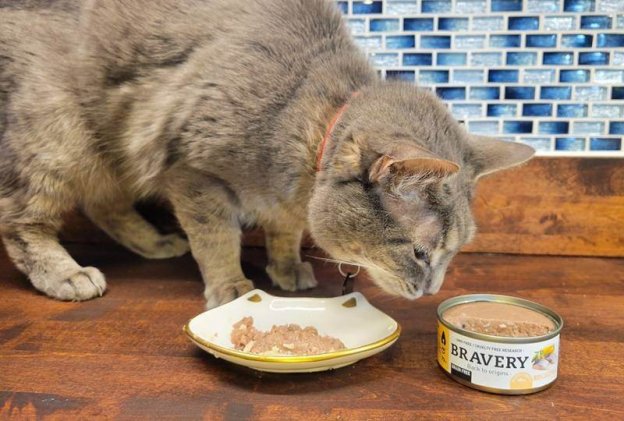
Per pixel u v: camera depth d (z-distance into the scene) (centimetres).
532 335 43
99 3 56
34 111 56
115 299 57
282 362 42
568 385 43
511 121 67
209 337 47
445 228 48
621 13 63
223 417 40
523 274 63
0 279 62
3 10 58
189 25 54
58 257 59
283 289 60
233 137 51
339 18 57
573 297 57
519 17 64
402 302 56
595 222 66
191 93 53
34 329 50
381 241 47
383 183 45
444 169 42
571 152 66
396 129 46
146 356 46
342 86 51
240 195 55
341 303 51
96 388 43
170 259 68
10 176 57
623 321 52
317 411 41
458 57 66
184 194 56
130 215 67
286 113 50
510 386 42
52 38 57
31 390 42
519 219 67
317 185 49
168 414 40
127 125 57
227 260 56
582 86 65
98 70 56
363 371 45
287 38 53
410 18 65
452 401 42
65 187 59
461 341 43
